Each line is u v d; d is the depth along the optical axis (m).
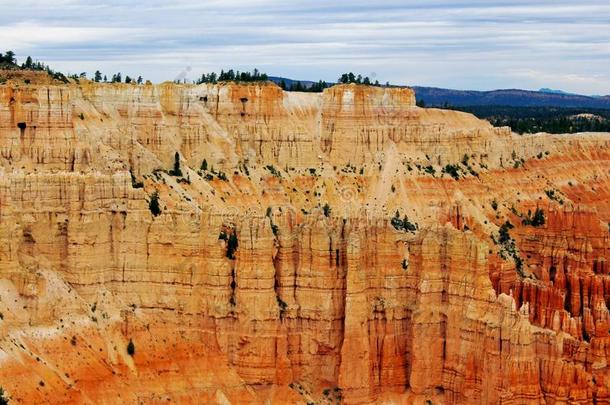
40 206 197.38
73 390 180.62
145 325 198.12
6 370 174.75
